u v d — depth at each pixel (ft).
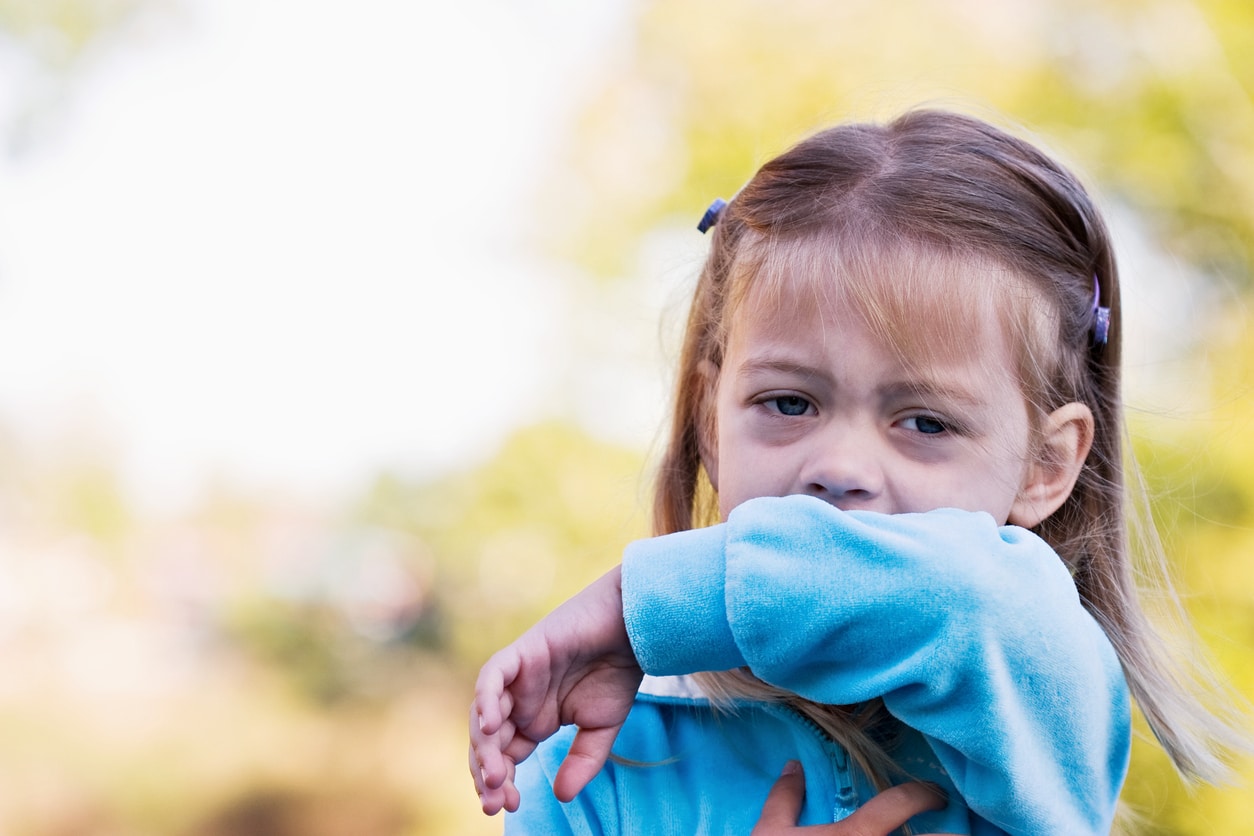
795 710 3.84
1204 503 11.69
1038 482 3.81
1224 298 13.64
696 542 3.24
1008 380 3.64
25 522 37.55
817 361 3.49
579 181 18.45
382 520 32.99
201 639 35.94
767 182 3.97
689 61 17.46
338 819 29.14
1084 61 15.01
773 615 3.06
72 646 35.73
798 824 3.68
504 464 18.66
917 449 3.49
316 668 33.45
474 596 21.83
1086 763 3.22
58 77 32.60
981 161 3.87
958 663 3.02
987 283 3.63
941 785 3.69
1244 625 11.54
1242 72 14.29
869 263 3.54
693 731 4.00
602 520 16.98
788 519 3.17
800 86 16.39
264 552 36.94
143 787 29.94
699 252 4.95
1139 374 10.07
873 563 3.08
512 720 3.24
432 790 29.12
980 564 3.08
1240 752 4.60
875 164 3.84
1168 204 14.02
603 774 3.86
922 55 15.64
